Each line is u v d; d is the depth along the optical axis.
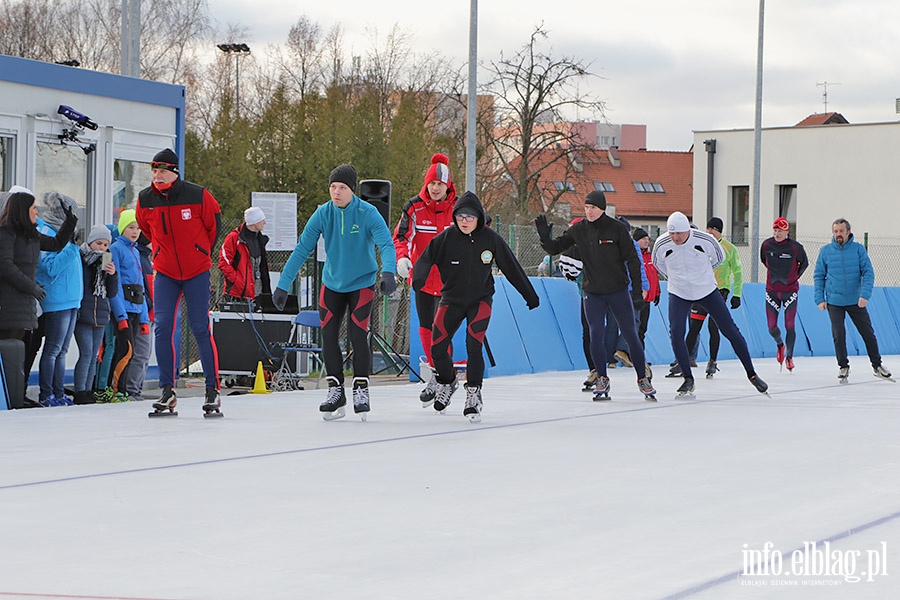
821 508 7.02
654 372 20.48
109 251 14.28
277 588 5.13
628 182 91.06
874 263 51.94
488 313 11.79
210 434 10.52
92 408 12.95
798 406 13.77
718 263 14.79
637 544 6.01
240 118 46.50
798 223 53.78
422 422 11.64
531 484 7.83
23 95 16.08
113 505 7.02
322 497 7.31
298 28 56.44
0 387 12.89
